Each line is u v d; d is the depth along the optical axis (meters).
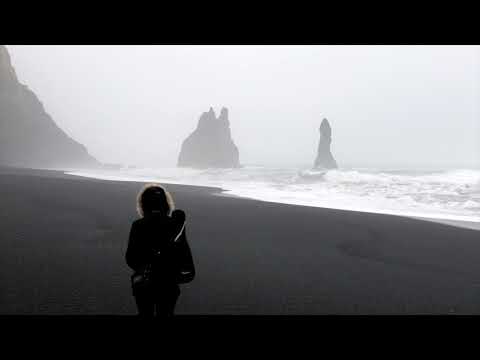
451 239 12.76
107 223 13.10
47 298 5.77
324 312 5.74
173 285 3.32
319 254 10.09
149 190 3.63
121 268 7.65
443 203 24.98
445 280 7.88
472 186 30.45
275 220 15.85
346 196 30.02
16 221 12.97
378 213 19.25
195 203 21.09
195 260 9.00
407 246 11.56
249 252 10.02
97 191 24.73
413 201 26.27
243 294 6.50
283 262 9.03
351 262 9.30
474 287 7.38
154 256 3.30
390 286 7.31
